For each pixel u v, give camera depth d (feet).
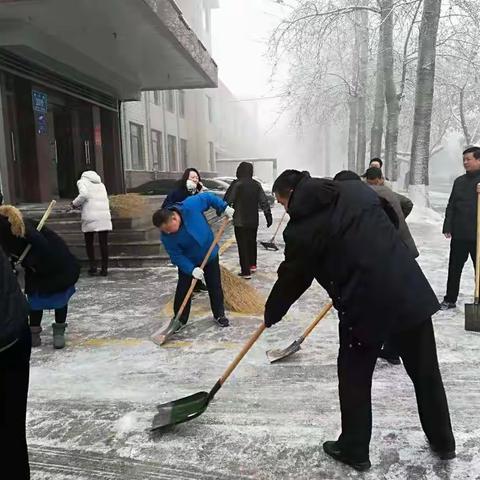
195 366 12.20
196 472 8.00
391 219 8.08
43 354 13.24
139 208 27.17
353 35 71.56
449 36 58.03
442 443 7.86
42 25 30.35
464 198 15.42
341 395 7.83
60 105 44.06
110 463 8.30
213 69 49.21
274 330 14.75
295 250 7.50
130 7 27.35
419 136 43.91
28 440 9.05
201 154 107.34
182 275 14.58
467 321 14.08
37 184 36.42
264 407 10.03
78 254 25.64
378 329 7.19
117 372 11.96
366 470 7.86
